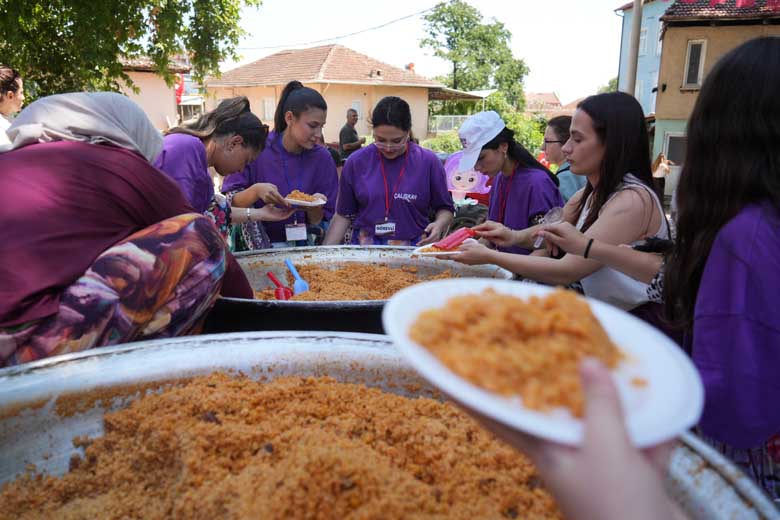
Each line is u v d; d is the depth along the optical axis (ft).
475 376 2.13
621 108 7.12
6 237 4.63
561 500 1.89
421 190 11.83
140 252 4.99
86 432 4.10
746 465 4.84
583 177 13.85
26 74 29.40
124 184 5.30
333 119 95.76
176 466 3.74
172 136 8.80
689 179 4.87
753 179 4.38
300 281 8.93
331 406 4.29
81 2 28.63
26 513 3.68
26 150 5.14
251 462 3.65
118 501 3.71
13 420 3.85
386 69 102.53
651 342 2.50
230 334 4.82
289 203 10.75
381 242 11.95
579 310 2.50
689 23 55.72
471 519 3.24
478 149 10.96
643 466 1.78
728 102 4.52
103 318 4.77
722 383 4.34
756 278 4.21
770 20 53.01
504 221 11.57
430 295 2.69
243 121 9.66
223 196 10.70
